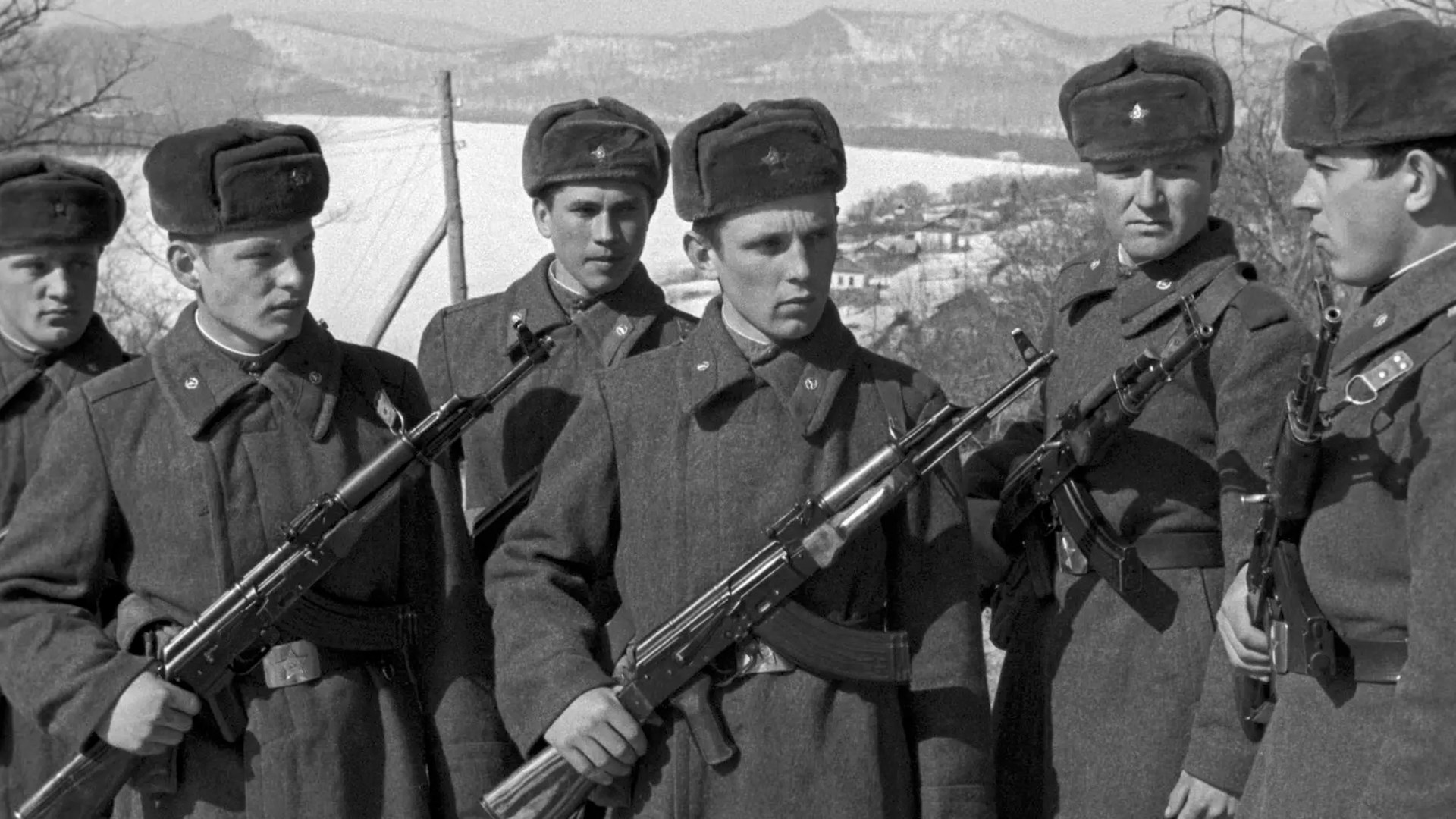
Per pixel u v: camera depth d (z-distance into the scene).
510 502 4.79
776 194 3.60
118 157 28.56
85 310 4.99
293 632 3.96
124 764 3.95
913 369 3.88
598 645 3.92
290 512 4.04
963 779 3.69
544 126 5.24
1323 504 3.28
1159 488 4.14
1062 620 4.29
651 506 3.81
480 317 5.37
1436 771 2.92
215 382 4.06
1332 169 3.24
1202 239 4.21
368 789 4.00
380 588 4.07
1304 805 3.29
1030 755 4.45
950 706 3.70
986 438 5.12
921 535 3.75
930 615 3.74
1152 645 4.13
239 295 3.97
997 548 4.53
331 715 3.97
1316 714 3.31
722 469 3.75
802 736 3.65
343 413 4.15
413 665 4.16
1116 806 4.13
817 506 3.64
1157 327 4.21
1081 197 20.39
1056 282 4.58
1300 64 3.29
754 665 3.69
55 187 4.86
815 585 3.68
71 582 4.05
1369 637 3.22
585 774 3.76
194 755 4.00
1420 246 3.20
